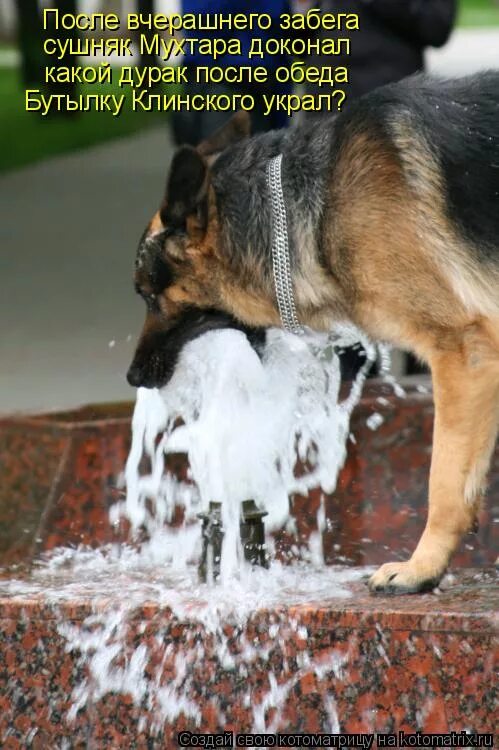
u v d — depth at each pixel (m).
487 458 6.29
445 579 6.45
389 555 8.17
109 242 20.56
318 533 8.13
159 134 34.69
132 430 8.30
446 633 5.58
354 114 6.49
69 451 8.45
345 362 9.91
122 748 5.96
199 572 6.64
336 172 6.42
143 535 8.10
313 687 5.76
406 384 9.06
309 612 5.75
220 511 6.68
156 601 5.99
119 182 26.58
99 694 5.98
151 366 7.00
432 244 6.20
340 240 6.38
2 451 8.55
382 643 5.66
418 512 8.25
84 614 5.98
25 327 15.28
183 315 6.89
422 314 6.29
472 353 6.25
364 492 8.25
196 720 5.88
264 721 5.82
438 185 6.23
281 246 6.52
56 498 8.42
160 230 6.73
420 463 8.30
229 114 11.83
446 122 6.32
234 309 6.82
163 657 5.91
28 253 19.95
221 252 6.65
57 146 31.94
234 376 6.90
